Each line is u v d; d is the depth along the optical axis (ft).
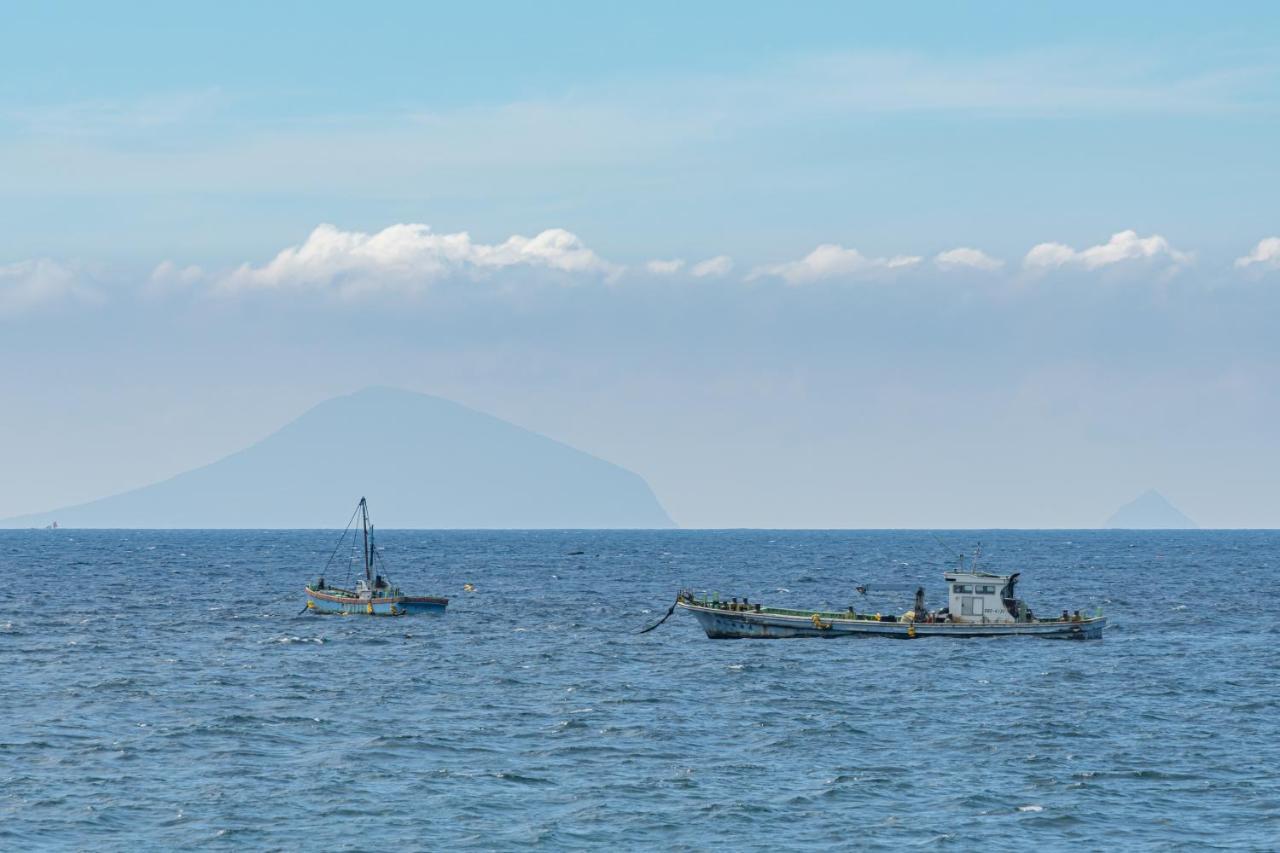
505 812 493.36
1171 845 456.45
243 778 539.29
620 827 475.31
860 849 453.58
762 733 628.69
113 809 493.77
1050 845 457.68
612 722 653.71
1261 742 608.60
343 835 465.88
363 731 631.56
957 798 512.22
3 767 554.87
